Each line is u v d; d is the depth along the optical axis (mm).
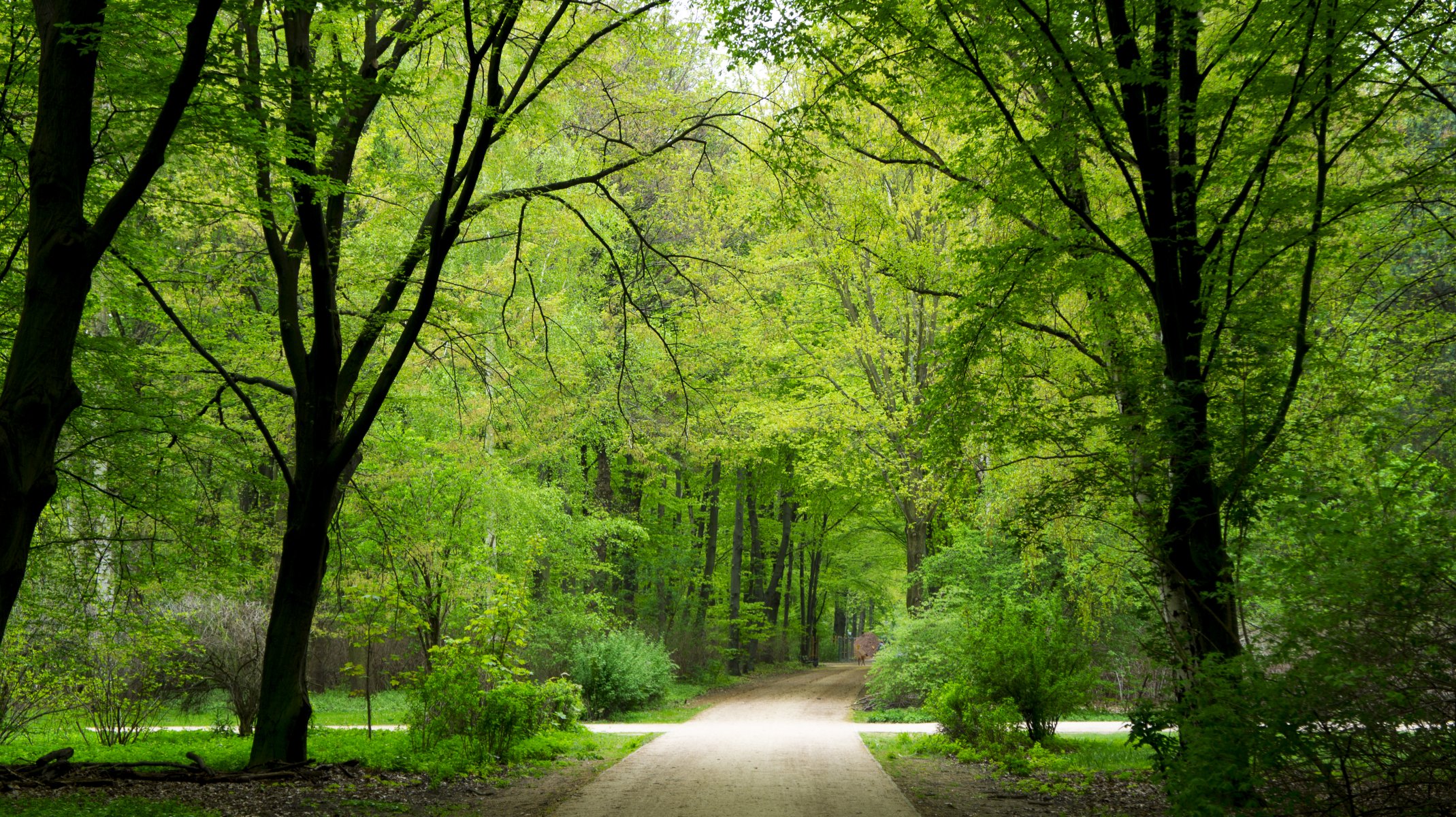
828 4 10242
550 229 15586
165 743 14602
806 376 23609
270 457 13383
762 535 42094
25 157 9172
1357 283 11320
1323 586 5605
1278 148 9492
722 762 12188
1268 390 9617
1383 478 9828
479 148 11008
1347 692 5422
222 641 16594
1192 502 9203
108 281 12031
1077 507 11727
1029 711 13773
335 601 16922
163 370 12508
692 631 31672
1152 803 8812
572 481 25891
